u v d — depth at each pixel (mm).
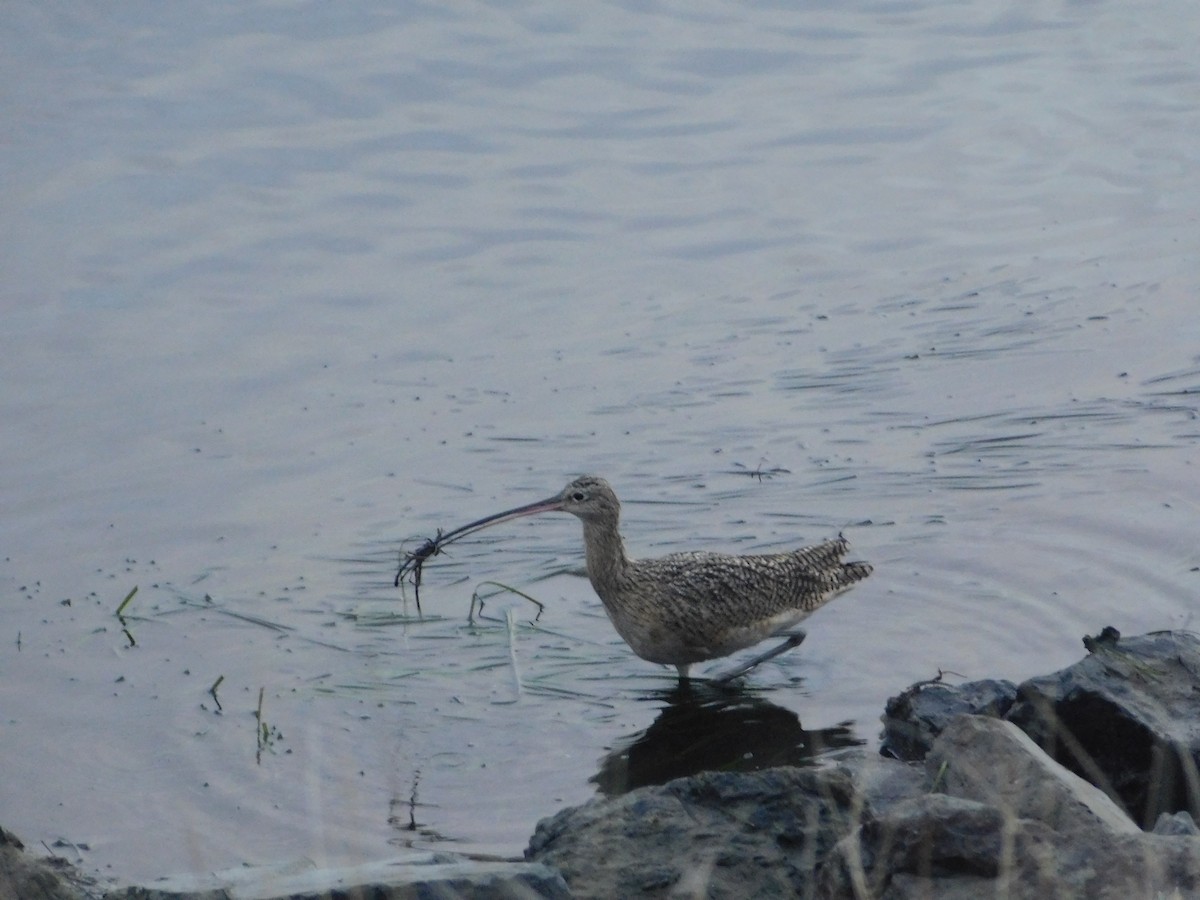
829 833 9438
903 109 24719
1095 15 27703
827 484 15945
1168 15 27641
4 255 20953
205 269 20844
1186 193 22234
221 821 11305
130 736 12445
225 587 14664
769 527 15258
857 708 12664
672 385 18125
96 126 24094
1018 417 17000
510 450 16906
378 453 16953
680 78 25719
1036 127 24141
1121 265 20484
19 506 16109
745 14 27875
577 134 24156
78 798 11633
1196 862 8109
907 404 17438
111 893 9031
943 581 14258
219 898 8781
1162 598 13625
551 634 14070
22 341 19234
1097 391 17453
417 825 11219
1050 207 22094
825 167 23250
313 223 21906
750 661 13539
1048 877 8195
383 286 20547
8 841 9719
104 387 18391
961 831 8492
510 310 20000
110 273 20719
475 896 8727
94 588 14664
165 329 19594
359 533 15523
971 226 21703
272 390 18297
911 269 20688
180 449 17125
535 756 12172
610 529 13500
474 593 14492
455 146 23797
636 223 21938
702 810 9656
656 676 13469
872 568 14203
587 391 18078
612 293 20375
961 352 18516
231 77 25500
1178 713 10773
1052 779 9219
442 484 16328
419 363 18844
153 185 22656
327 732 12461
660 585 13297
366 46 26516
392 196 22531
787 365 18469
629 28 27312
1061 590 13906
